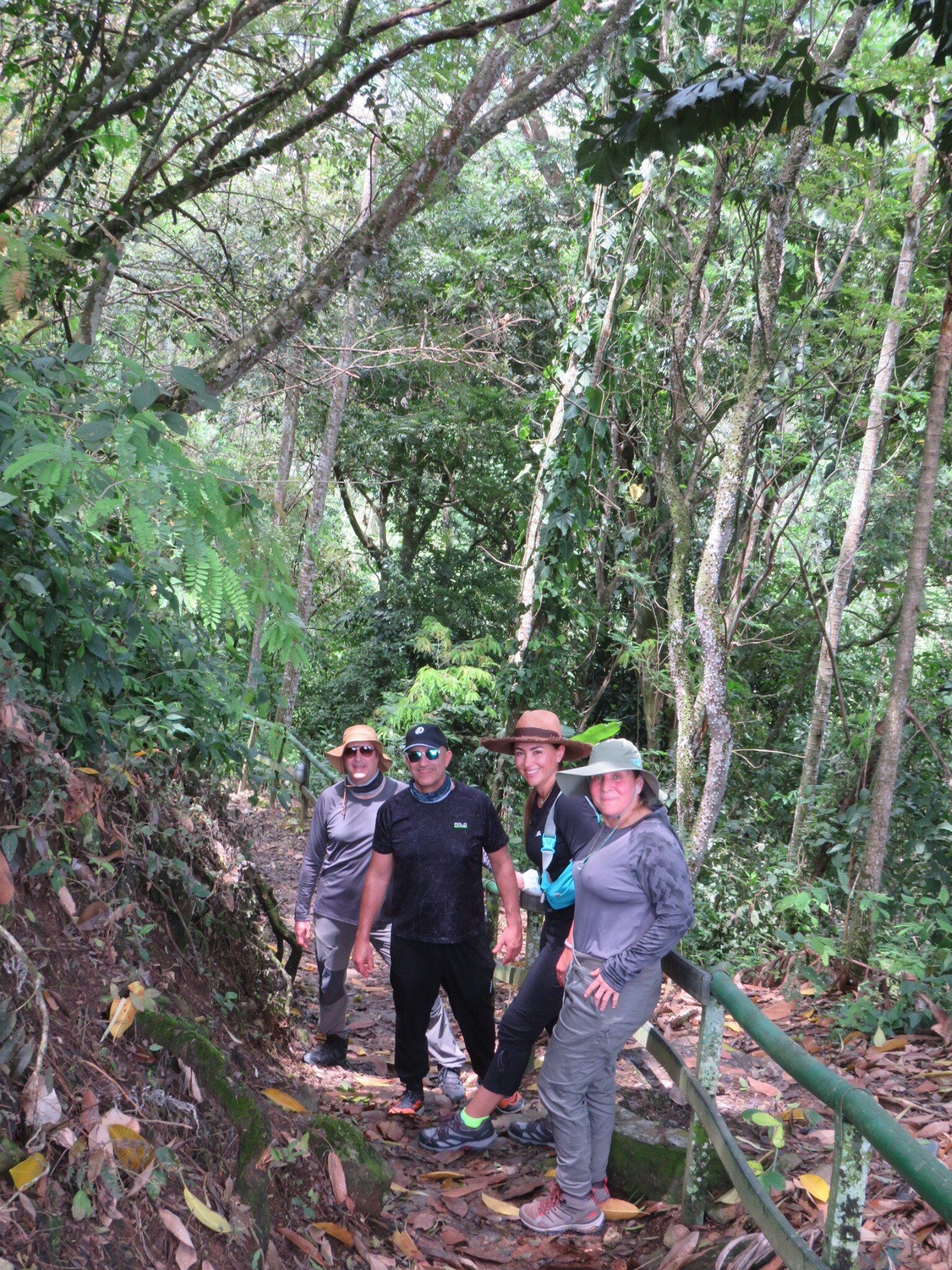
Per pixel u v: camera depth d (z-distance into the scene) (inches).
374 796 190.9
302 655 110.5
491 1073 158.4
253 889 190.2
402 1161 160.2
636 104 224.7
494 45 211.3
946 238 348.8
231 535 106.2
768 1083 177.8
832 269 388.8
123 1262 89.5
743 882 303.7
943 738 323.9
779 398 315.9
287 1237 115.9
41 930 117.2
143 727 153.1
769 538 385.7
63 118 172.2
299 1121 134.4
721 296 393.1
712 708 259.8
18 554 132.9
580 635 444.1
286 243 303.9
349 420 659.4
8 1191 85.9
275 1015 183.0
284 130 224.8
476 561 768.3
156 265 270.1
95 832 133.2
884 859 253.9
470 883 169.0
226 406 390.0
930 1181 77.5
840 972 240.8
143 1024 117.8
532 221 587.5
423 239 367.6
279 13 212.1
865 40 303.9
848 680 470.3
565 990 137.2
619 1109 161.2
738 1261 117.4
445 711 495.5
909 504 435.8
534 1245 136.3
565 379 370.9
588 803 147.9
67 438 100.7
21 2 185.5
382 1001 255.9
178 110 234.7
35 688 131.7
